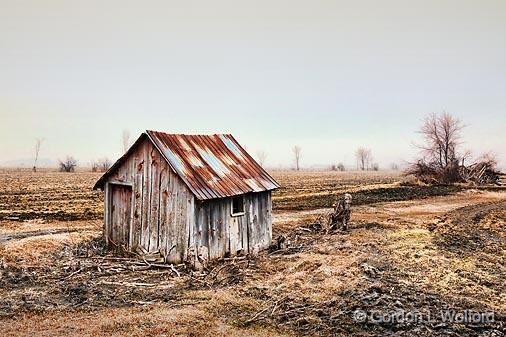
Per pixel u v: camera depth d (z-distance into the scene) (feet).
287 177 298.15
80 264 51.34
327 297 40.73
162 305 38.42
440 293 42.42
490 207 118.42
